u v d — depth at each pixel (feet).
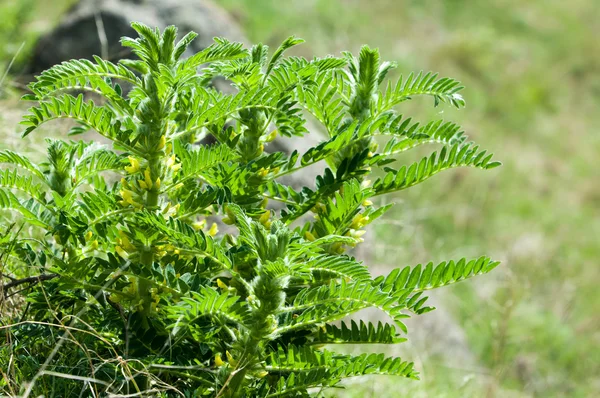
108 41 13.03
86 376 6.40
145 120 6.14
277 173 6.45
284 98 6.23
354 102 6.48
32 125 6.06
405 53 26.84
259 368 6.10
